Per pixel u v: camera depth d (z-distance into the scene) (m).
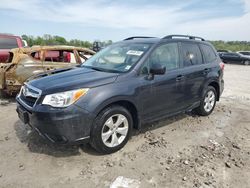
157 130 4.88
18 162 3.57
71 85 3.46
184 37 5.23
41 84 3.70
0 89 6.81
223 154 3.97
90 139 3.62
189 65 5.06
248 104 7.29
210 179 3.27
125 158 3.75
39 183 3.12
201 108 5.62
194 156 3.88
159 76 4.34
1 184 3.07
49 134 3.44
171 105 4.69
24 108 3.75
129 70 4.03
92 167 3.48
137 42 4.74
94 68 4.44
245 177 3.35
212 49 6.00
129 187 3.07
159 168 3.50
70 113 3.34
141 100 4.07
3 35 9.06
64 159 3.68
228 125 5.34
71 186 3.08
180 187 3.09
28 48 7.03
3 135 4.48
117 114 3.81
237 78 14.03
